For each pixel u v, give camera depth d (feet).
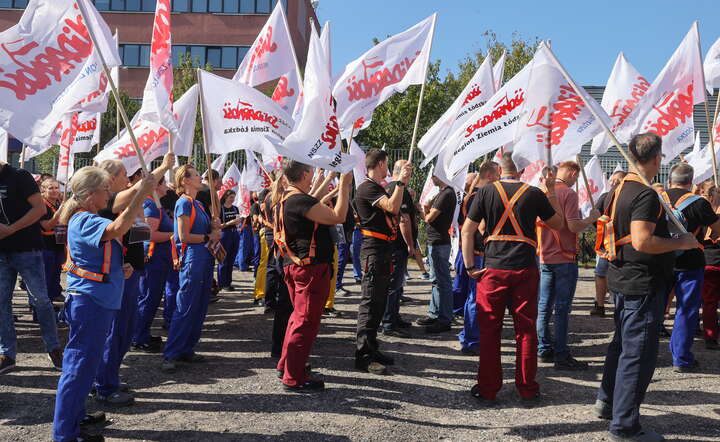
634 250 11.63
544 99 14.32
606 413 13.03
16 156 86.33
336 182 25.49
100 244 10.93
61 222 11.44
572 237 16.92
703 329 20.65
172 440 11.64
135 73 109.09
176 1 110.83
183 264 16.53
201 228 16.79
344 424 12.63
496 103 17.99
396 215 16.78
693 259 16.51
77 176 11.44
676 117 20.10
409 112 67.26
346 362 17.54
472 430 12.44
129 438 11.69
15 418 12.71
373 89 20.07
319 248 14.37
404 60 20.11
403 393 14.79
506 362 17.89
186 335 16.44
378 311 16.69
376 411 13.47
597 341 20.59
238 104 17.66
